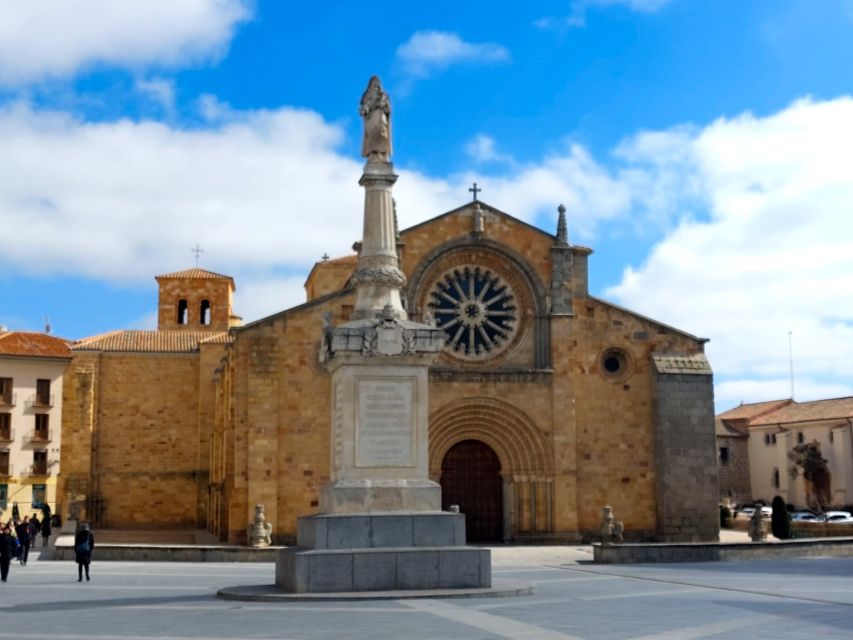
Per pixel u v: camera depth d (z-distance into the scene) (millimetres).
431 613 23625
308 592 27469
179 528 90938
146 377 92750
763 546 49844
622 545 47906
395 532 28406
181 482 91750
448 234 63625
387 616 23047
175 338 97125
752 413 146375
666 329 64812
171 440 92188
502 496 63156
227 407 66688
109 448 91500
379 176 31375
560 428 62375
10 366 98000
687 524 62156
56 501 96312
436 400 61562
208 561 49656
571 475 62094
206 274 108938
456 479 63188
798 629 21047
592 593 29578
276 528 58406
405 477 29203
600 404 63688
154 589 32844
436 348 29672
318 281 82562
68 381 93312
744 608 25266
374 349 29250
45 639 19781
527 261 64188
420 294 62906
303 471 59250
